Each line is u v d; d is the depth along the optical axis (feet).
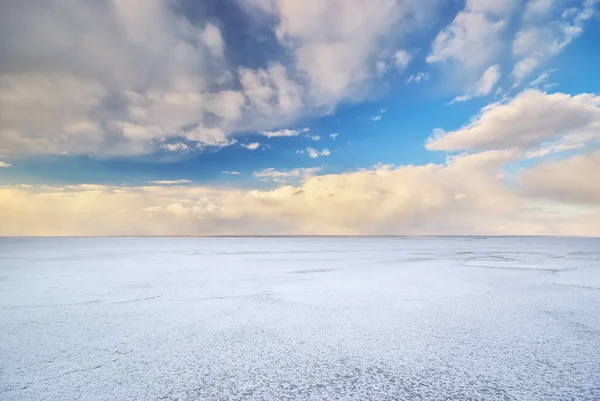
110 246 70.44
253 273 23.71
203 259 36.11
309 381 6.64
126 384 6.49
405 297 15.05
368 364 7.50
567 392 6.18
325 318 11.48
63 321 11.13
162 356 8.00
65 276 21.95
